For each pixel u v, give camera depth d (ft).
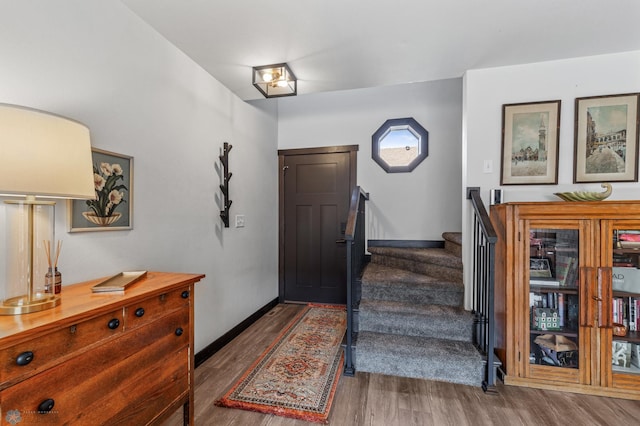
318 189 12.74
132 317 3.96
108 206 5.18
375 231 12.19
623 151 7.14
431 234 11.70
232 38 6.52
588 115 7.34
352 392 6.44
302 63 7.63
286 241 13.03
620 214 6.16
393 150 12.14
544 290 6.72
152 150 6.18
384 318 8.05
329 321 10.62
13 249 3.38
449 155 11.55
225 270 8.90
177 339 4.79
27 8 4.03
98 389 3.50
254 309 10.77
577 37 6.48
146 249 6.03
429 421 5.52
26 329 2.73
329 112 12.64
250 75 8.20
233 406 5.92
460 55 7.27
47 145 3.26
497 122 7.91
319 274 12.78
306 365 7.52
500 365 6.79
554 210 6.50
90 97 4.89
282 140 13.07
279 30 6.23
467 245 8.21
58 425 3.07
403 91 11.95
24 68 4.01
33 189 3.12
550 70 7.57
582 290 6.39
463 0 5.32
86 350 3.36
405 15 5.74
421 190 11.78
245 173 10.17
